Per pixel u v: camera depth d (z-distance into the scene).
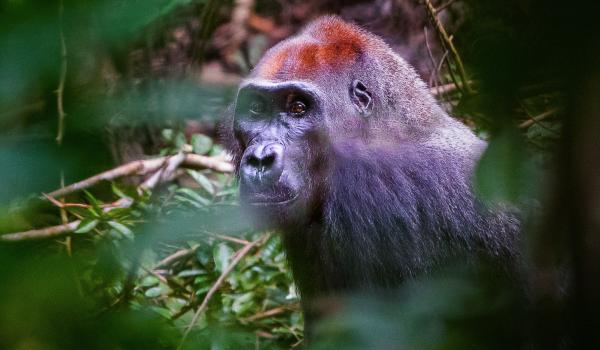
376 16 17.59
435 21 13.22
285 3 18.55
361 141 10.07
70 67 3.50
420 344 4.36
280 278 12.45
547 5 2.86
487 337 4.37
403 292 9.34
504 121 3.32
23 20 3.33
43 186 3.72
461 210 9.77
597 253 3.16
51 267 3.63
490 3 3.26
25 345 3.53
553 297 4.73
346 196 9.79
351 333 4.61
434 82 14.98
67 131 3.76
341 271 9.88
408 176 9.86
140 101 4.06
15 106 3.57
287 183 9.65
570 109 3.00
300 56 10.12
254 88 10.02
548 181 3.34
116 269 4.73
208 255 11.52
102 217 9.38
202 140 13.55
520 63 3.04
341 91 10.05
